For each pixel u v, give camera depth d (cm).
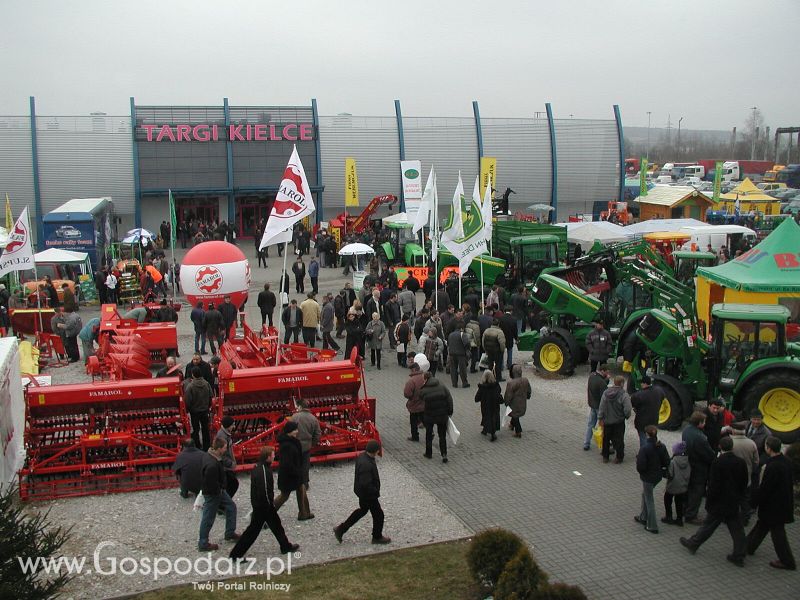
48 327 2441
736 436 1060
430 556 998
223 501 1036
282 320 2170
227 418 1145
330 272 3828
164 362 2112
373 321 2017
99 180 4991
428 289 2958
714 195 5594
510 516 1123
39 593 734
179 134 4984
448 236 2106
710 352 1461
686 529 1075
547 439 1465
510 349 1933
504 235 2988
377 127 5347
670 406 1452
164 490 1228
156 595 905
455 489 1228
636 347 1656
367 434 1362
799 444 1216
